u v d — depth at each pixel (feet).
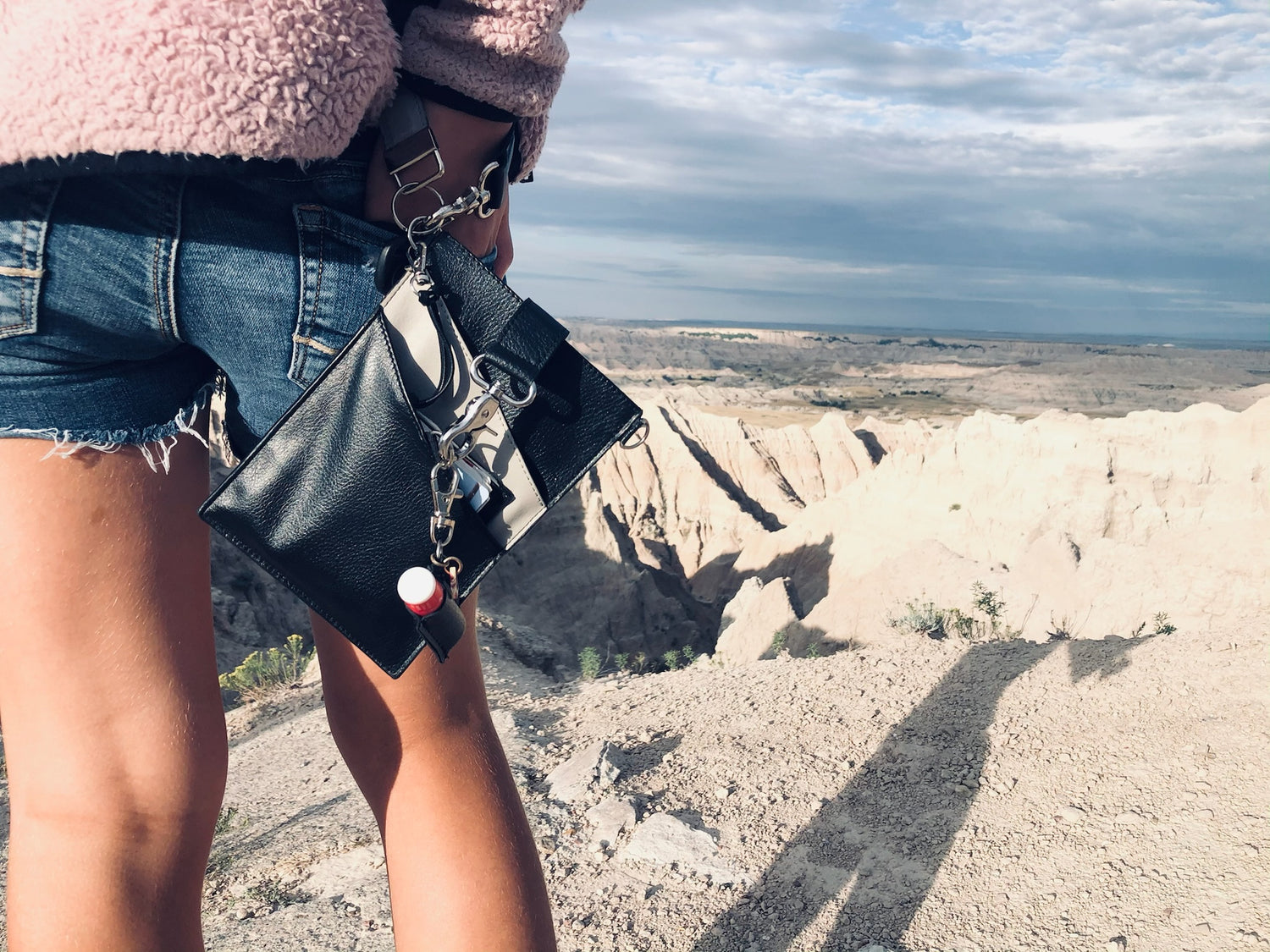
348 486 3.47
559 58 3.70
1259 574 60.85
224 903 9.20
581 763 11.07
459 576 3.59
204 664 3.87
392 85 3.39
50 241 3.26
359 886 9.14
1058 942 7.25
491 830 4.08
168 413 3.73
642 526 228.02
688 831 9.40
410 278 3.46
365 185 3.55
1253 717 9.75
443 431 3.54
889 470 172.45
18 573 3.51
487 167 3.60
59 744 3.58
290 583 3.57
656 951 7.79
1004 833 8.73
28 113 3.04
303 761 13.73
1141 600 62.80
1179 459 129.49
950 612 20.12
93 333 3.43
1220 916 7.08
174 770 3.68
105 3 2.99
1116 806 8.80
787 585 76.33
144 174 3.24
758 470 246.68
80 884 3.53
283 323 3.46
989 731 10.69
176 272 3.34
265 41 3.00
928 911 7.85
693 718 12.59
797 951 7.59
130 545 3.63
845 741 11.11
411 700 4.06
